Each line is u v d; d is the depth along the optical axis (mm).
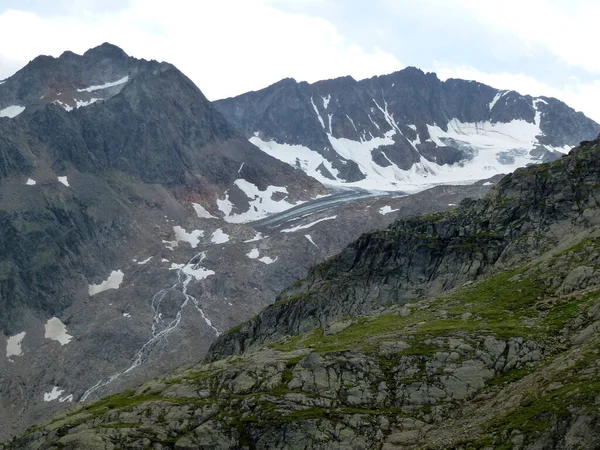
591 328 121625
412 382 125500
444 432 109438
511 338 127250
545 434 92312
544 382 106625
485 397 116438
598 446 86938
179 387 148375
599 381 96625
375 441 114812
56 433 139000
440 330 140375
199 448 124250
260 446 121000
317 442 117688
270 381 138250
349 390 128375
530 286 151625
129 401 150875
